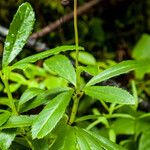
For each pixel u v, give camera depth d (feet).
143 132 2.52
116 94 1.31
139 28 5.23
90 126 2.18
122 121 2.60
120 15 5.33
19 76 2.54
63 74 1.36
